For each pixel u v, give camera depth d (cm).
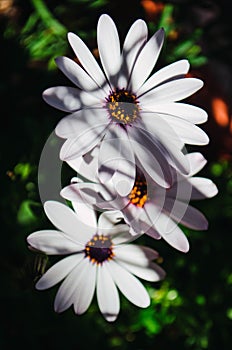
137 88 34
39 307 43
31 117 44
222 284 45
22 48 45
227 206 46
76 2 46
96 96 33
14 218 42
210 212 46
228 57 49
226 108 46
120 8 46
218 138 46
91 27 46
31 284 41
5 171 43
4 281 42
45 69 45
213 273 46
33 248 35
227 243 46
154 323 45
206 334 45
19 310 43
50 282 36
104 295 36
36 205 42
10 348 43
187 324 45
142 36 33
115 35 33
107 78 33
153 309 45
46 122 43
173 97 33
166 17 45
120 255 36
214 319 45
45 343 43
